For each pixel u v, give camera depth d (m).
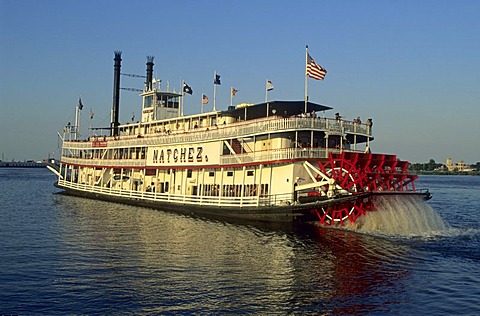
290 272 24.09
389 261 26.47
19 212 48.91
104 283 22.03
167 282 22.25
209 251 28.86
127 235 34.47
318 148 37.91
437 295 20.81
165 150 52.59
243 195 42.50
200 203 45.25
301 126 37.47
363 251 28.86
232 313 18.44
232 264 25.64
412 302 19.91
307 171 38.28
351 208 35.50
